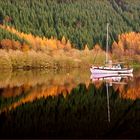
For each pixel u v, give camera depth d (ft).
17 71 357.00
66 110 102.47
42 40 515.50
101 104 115.14
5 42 463.42
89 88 168.14
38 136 71.97
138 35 615.98
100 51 529.45
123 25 644.27
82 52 474.08
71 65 435.94
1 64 391.24
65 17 622.13
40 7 617.21
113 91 155.12
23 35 517.14
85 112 99.09
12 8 585.22
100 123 84.02
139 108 106.32
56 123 83.97
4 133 74.23
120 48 565.12
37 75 281.54
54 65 427.74
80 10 647.97
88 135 72.84
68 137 71.31
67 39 559.79
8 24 553.23
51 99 125.80
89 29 603.26
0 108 104.88
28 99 124.77
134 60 542.98
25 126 80.59
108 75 280.92
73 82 204.33
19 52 413.39
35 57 416.46
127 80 224.94
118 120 87.40
